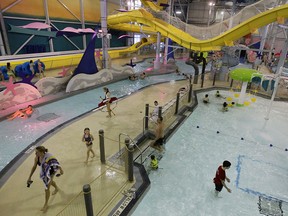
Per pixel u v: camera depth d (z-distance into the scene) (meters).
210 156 8.67
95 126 9.84
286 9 11.13
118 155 7.55
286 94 15.47
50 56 22.20
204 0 39.72
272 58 26.97
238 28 13.30
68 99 13.94
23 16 19.59
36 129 9.83
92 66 16.28
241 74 12.70
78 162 7.16
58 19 23.14
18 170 6.73
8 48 18.72
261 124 11.60
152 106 12.48
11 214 5.17
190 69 25.88
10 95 11.63
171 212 5.96
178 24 21.81
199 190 6.83
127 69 20.12
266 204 6.37
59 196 5.72
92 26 28.14
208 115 12.55
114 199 5.78
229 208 6.20
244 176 7.59
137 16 20.91
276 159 8.66
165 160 8.27
